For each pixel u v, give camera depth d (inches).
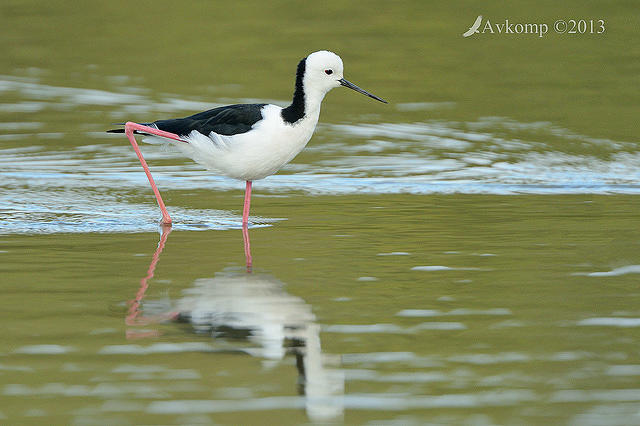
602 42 975.6
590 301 384.5
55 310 371.2
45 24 1050.7
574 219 531.8
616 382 306.7
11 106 821.2
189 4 1104.2
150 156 701.9
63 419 279.3
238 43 975.0
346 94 882.8
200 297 387.2
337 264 438.6
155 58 945.5
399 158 698.2
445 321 361.4
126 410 285.6
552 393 299.1
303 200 584.4
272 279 413.7
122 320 360.5
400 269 430.0
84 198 581.9
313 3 1104.8
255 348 334.3
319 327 354.3
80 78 898.1
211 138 511.2
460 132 765.3
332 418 281.4
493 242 479.5
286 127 510.3
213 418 280.7
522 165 679.1
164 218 522.9
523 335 347.3
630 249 465.1
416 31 1007.6
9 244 470.9
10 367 315.9
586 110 812.6
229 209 560.1
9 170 651.5
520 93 853.2
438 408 288.7
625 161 688.4
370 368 317.7
